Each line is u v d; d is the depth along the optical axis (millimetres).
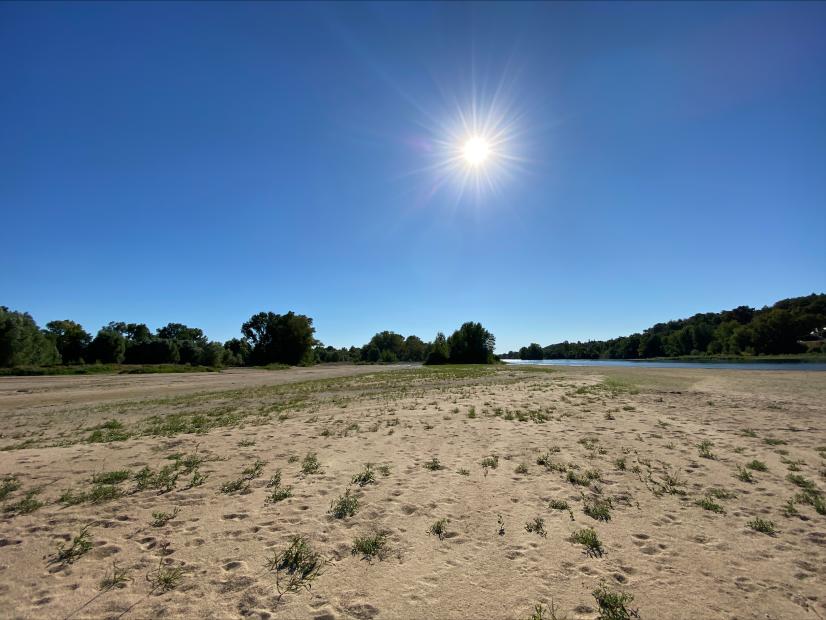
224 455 7957
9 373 44500
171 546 4355
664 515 5168
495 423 11156
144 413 15688
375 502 5594
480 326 75500
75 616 3186
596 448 8375
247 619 3184
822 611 3271
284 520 5023
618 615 3207
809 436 9344
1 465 7262
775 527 4812
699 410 13281
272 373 55688
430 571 3896
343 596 3502
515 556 4176
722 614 3238
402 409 14039
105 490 5938
